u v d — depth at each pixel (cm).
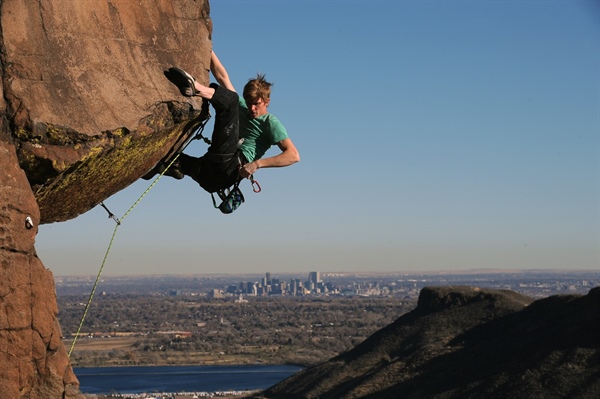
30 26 561
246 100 718
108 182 639
